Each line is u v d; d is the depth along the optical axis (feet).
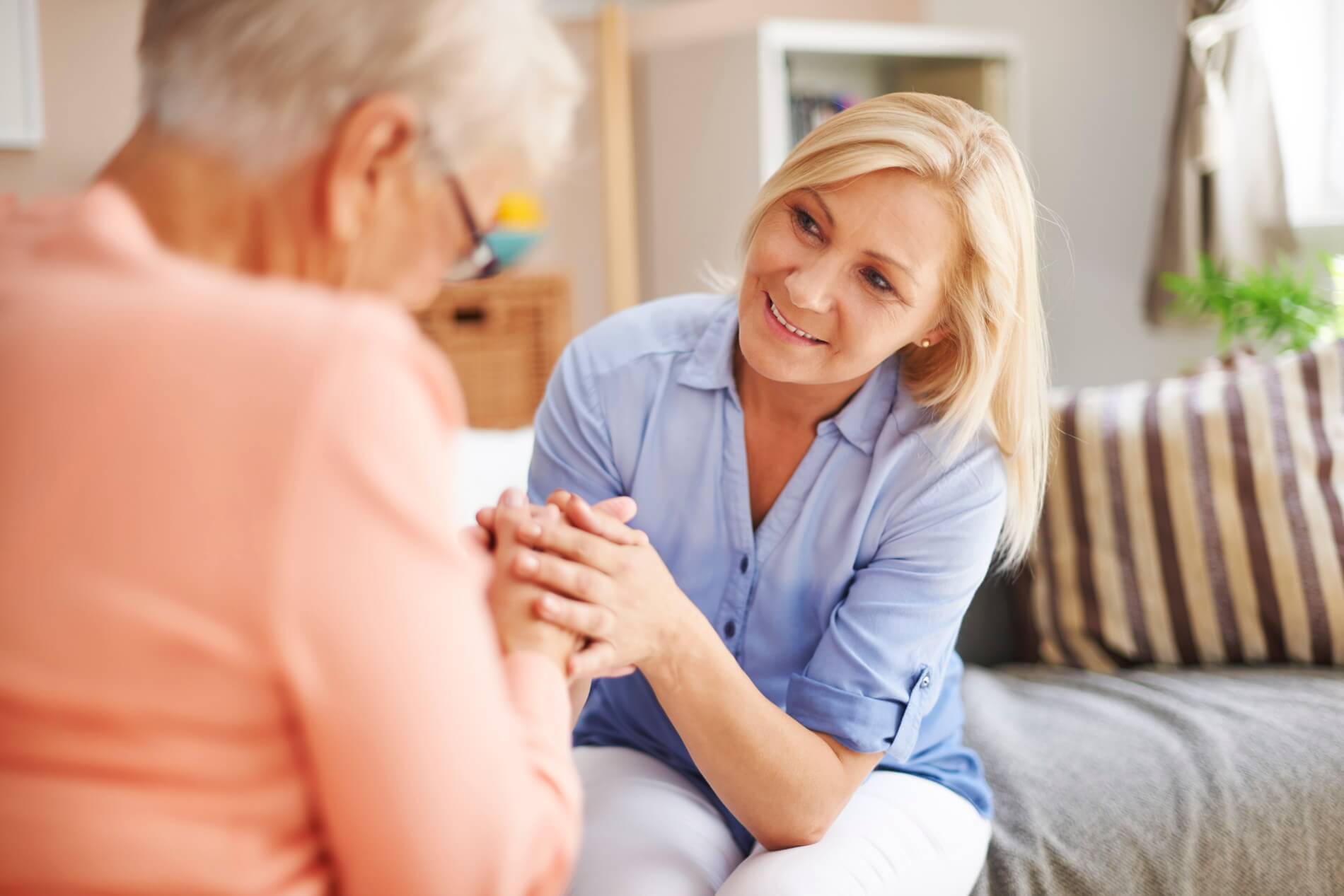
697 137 11.93
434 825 2.18
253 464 2.01
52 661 2.02
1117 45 11.59
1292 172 9.97
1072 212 12.24
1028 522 4.67
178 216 2.38
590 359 4.80
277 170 2.35
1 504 2.02
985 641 6.85
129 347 2.06
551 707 2.82
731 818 4.68
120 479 2.01
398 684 2.10
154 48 2.36
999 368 4.33
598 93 12.82
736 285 4.78
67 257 2.23
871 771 4.50
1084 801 5.02
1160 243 10.26
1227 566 6.28
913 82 12.64
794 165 4.12
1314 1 9.78
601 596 3.41
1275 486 6.27
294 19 2.27
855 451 4.50
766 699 3.99
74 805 2.06
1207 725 5.50
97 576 2.01
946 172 4.00
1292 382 6.52
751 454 4.63
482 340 11.19
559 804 2.58
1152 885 4.78
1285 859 4.99
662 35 13.26
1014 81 11.70
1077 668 6.61
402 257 2.58
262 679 2.05
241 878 2.15
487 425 11.30
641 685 4.82
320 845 2.29
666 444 4.62
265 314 2.11
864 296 4.07
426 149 2.44
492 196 2.64
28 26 9.56
